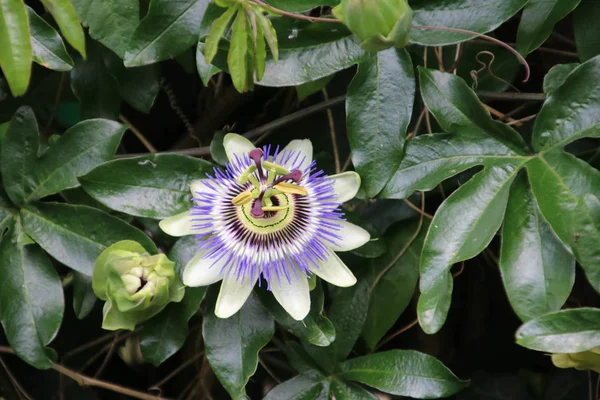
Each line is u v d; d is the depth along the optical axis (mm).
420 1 619
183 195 616
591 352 595
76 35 546
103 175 613
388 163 610
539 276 583
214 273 591
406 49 645
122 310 591
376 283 660
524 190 603
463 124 614
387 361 635
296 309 587
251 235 599
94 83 661
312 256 593
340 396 639
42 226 620
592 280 564
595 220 564
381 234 654
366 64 614
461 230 598
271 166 599
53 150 625
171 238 631
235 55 580
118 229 614
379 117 612
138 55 606
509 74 675
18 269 617
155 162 617
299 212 604
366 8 560
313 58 615
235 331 612
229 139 619
